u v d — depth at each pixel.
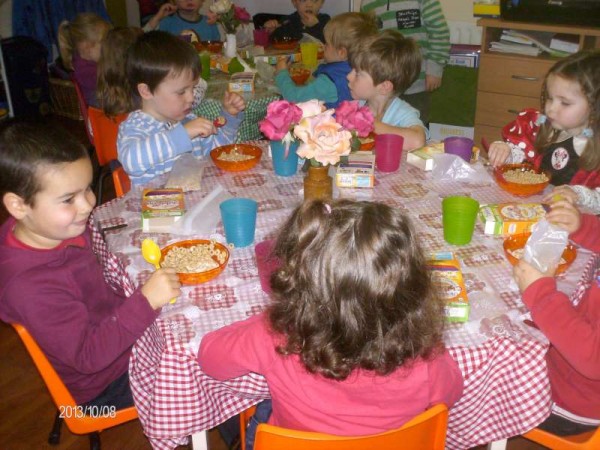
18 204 1.23
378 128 2.03
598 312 1.20
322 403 0.95
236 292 1.27
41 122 1.32
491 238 1.47
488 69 3.88
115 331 1.22
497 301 1.23
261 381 1.19
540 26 3.60
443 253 1.38
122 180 1.93
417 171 1.86
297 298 0.91
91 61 3.29
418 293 0.92
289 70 3.17
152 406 1.18
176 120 2.11
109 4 5.38
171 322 1.18
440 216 1.58
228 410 1.27
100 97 2.53
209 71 3.15
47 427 2.01
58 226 1.26
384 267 0.87
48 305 1.25
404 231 0.91
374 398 0.95
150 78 1.96
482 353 1.12
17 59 4.72
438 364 1.00
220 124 2.12
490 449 1.26
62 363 1.37
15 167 1.19
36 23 4.84
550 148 2.08
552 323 1.11
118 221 1.56
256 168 1.88
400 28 3.73
